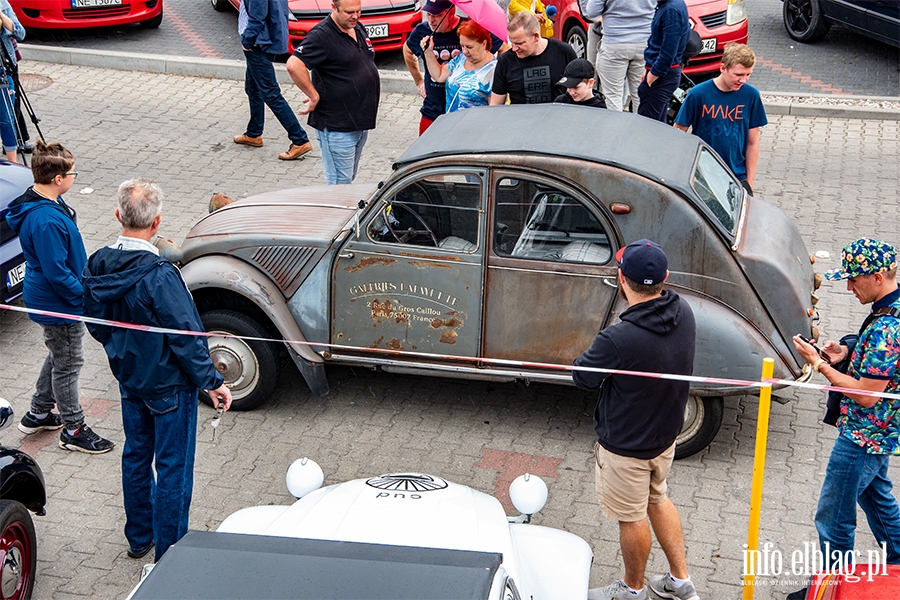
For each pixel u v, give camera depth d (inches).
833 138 445.1
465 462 238.4
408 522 163.8
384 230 233.5
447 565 129.9
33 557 191.9
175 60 525.7
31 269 222.1
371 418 257.9
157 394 187.9
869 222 361.7
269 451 243.4
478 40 328.5
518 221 224.2
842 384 169.6
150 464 200.8
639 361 165.6
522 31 309.1
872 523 185.8
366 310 240.1
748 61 285.0
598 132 233.8
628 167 216.8
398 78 501.4
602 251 222.7
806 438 246.8
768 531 213.5
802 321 221.3
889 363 164.4
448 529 161.9
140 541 205.2
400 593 124.0
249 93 424.5
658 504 183.8
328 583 125.9
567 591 160.6
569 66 284.0
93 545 211.0
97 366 283.1
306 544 137.9
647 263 165.3
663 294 170.2
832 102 472.1
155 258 184.4
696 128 301.0
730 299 220.8
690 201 217.5
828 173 407.5
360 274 237.5
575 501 224.2
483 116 249.1
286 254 243.1
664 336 167.0
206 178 404.2
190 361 184.5
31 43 555.5
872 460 173.9
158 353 184.7
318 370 245.0
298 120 465.1
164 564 130.3
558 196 220.1
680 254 219.8
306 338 246.4
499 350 234.8
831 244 343.6
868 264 164.9
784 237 237.1
